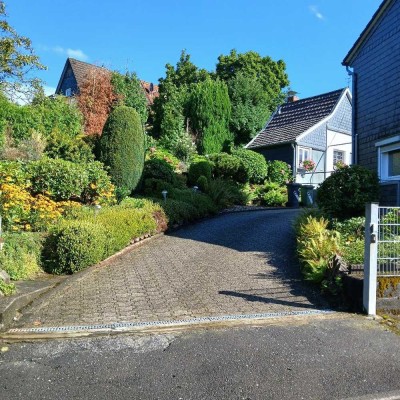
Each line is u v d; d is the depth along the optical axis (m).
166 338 4.36
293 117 23.52
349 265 5.77
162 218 10.12
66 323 4.76
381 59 10.50
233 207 15.06
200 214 12.23
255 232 10.16
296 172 19.83
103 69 21.20
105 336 4.40
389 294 5.20
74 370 3.64
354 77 11.75
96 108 19.12
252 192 17.19
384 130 10.30
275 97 34.69
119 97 20.06
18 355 3.93
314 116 22.25
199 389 3.34
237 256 7.98
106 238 7.44
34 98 16.06
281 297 5.79
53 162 9.74
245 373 3.60
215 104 23.25
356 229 8.03
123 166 11.60
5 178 8.05
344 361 3.84
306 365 3.76
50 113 15.04
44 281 6.04
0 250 5.96
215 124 23.23
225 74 34.56
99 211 8.93
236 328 4.64
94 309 5.25
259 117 25.72
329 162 21.70
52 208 8.09
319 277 6.07
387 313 5.15
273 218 12.27
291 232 9.98
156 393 3.27
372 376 3.56
